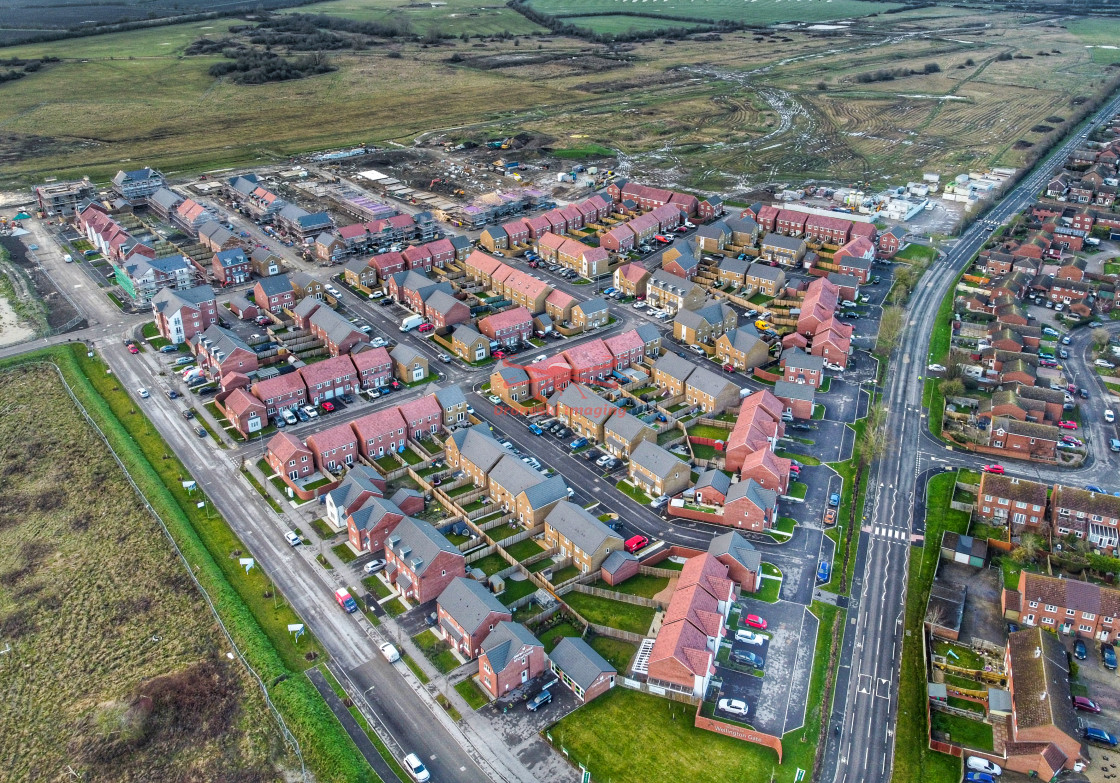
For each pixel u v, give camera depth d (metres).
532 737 97.31
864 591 120.25
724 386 160.25
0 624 114.06
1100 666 107.38
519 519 133.62
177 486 140.38
